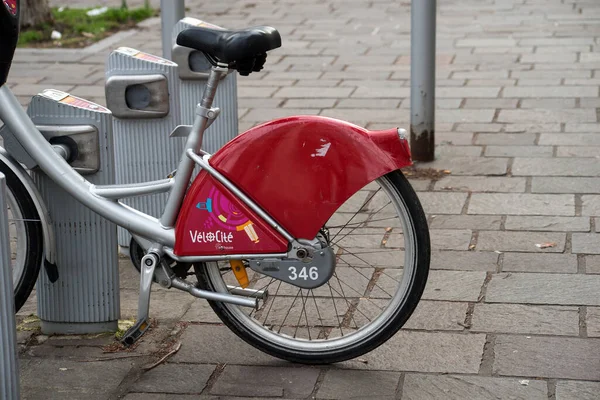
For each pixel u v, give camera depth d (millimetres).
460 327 4031
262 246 3553
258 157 3494
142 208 4711
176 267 3719
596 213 5375
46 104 3830
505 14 12156
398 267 4695
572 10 12250
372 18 12242
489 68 9219
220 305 3760
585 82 8531
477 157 6477
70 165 3855
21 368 3785
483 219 5348
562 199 5625
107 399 3547
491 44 10352
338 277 4578
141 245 3680
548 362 3697
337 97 8305
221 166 3516
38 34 11070
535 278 4520
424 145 6367
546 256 4789
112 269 4012
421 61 6215
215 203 3547
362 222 4840
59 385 3652
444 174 6148
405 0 13523
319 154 3465
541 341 3877
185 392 3574
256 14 12703
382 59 9844
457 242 5016
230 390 3580
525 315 4129
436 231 5184
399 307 3645
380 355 3811
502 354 3773
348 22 12016
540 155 6480
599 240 4973
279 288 4438
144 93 4633
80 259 3973
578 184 5875
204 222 3570
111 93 4629
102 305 4035
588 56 9594
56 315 4039
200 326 4125
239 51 3365
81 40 11031
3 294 2840
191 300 4387
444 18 12039
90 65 9773
